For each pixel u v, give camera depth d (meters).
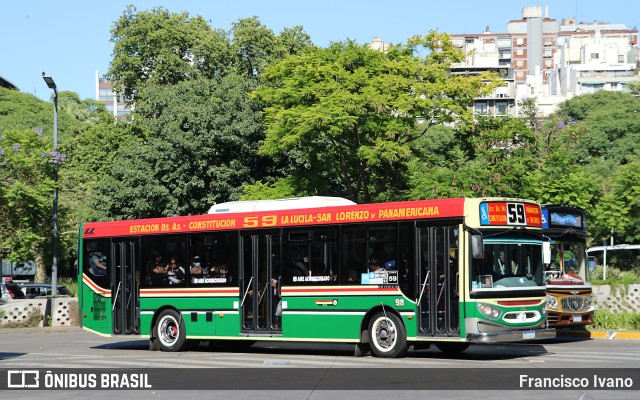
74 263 72.56
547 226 24.66
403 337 19.22
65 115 88.19
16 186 39.12
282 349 23.48
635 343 23.28
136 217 45.00
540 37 188.25
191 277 22.77
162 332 23.28
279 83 38.28
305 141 35.62
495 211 18.72
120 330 24.11
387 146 34.22
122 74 69.00
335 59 36.81
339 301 20.14
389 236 19.53
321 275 20.48
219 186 43.19
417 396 13.07
